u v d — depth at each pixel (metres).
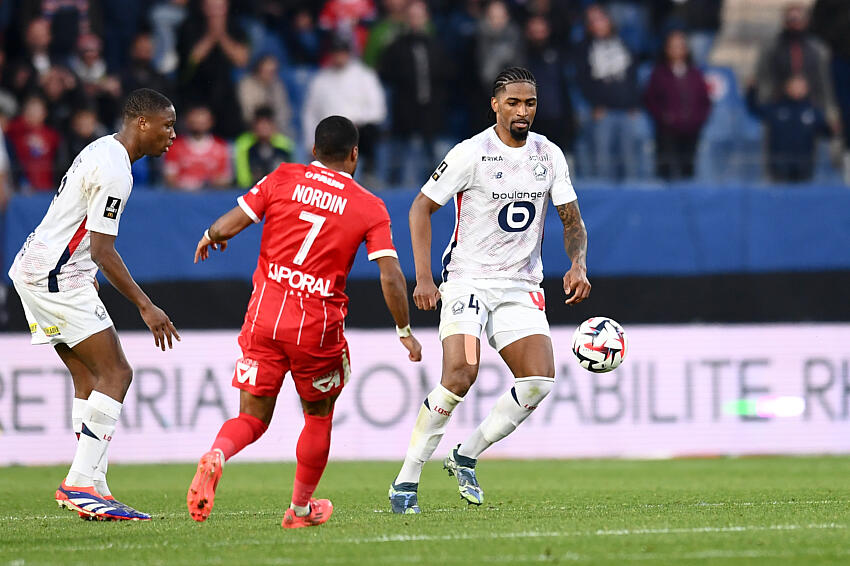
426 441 21.94
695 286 44.00
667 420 43.19
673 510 22.52
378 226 19.05
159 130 22.44
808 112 51.91
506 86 22.31
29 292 22.27
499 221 22.48
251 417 19.00
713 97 55.38
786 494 27.02
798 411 43.78
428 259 22.33
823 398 43.88
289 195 18.89
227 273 43.28
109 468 39.09
